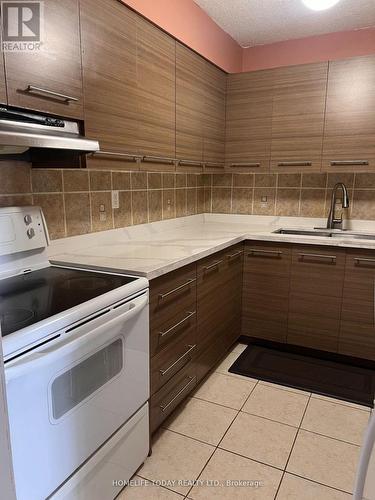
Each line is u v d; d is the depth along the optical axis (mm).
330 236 2754
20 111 1207
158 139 1941
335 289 2424
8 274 1465
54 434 1052
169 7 2117
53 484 1068
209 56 2551
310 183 2879
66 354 1035
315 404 2016
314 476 1520
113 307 1256
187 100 2207
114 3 1544
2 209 1440
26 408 944
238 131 2773
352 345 2438
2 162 1471
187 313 1857
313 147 2568
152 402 1600
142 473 1531
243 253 2664
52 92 1270
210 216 3262
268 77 2621
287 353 2619
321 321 2506
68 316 1061
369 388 2168
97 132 1507
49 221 1715
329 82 2457
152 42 1824
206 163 2543
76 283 1379
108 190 2068
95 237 2002
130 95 1690
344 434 1775
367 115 2389
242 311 2756
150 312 1517
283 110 2613
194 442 1715
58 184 1743
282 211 3012
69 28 1324
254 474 1529
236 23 2580
